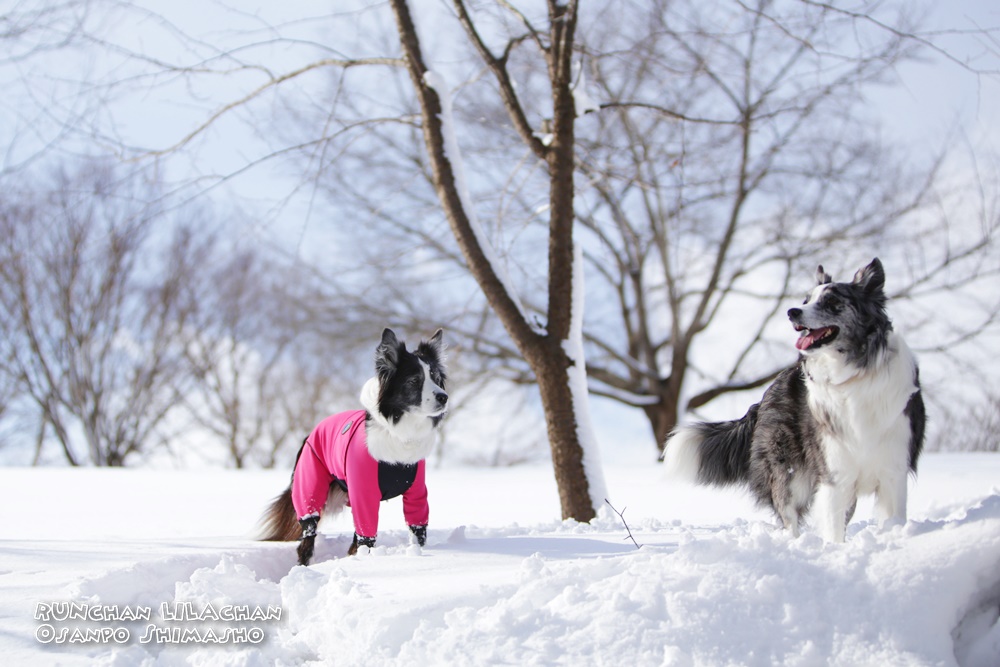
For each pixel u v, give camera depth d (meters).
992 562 3.79
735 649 3.58
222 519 9.81
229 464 28.16
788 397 5.43
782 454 5.40
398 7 8.29
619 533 6.36
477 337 21.52
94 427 25.45
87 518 9.91
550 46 8.70
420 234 20.66
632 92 13.29
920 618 3.61
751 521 6.77
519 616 3.82
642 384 23.66
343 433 6.12
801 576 3.84
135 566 5.21
